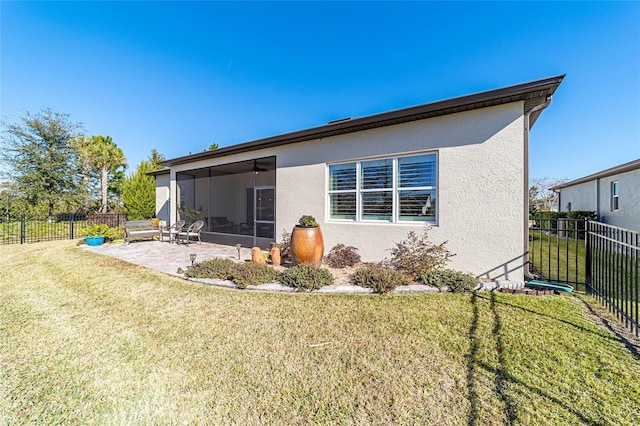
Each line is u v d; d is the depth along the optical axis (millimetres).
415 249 5645
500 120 5047
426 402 2066
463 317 3600
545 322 3420
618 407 1994
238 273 5246
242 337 3137
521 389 2191
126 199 16938
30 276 5887
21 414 2010
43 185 16828
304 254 5980
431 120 5711
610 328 3275
